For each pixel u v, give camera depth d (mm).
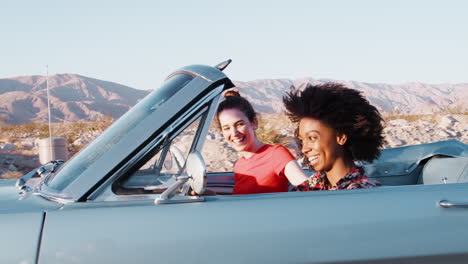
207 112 2219
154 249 1899
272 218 1995
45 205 2078
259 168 3016
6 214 1984
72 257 1867
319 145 2512
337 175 2547
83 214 1978
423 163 3809
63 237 1900
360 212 2035
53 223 1942
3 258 1851
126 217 1971
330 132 2506
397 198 2096
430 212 2059
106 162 2080
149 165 2135
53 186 2197
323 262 1949
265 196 2129
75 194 2068
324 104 2477
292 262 1936
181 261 1895
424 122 16969
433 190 2150
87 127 26984
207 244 1921
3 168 13031
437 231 2025
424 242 2010
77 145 17641
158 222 1960
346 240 1975
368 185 2398
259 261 1921
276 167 2967
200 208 2018
